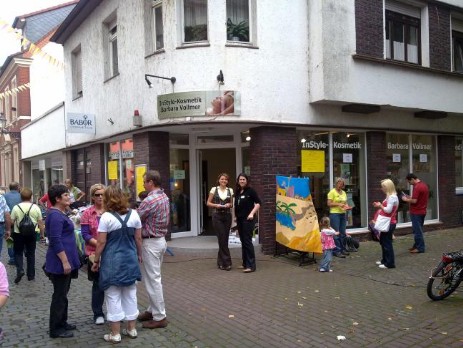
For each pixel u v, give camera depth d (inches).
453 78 472.1
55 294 193.3
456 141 542.6
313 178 406.9
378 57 407.2
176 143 428.5
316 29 374.9
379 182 443.5
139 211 201.2
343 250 368.2
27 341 189.2
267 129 367.6
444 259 239.5
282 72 371.6
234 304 236.4
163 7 366.0
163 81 367.6
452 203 523.5
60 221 190.4
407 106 427.5
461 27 520.4
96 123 503.2
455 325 199.6
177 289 268.4
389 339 184.5
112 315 184.7
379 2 411.2
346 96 380.8
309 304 234.5
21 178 946.1
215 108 347.9
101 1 479.2
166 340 187.6
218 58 352.8
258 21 362.6
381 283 277.7
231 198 324.2
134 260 186.5
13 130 973.8
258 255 366.0
